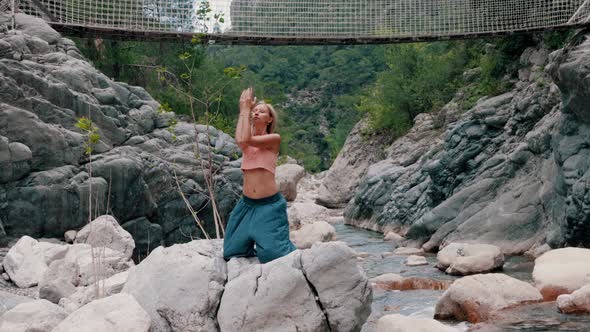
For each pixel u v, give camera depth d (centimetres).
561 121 1431
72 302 697
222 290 559
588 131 1355
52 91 1260
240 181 1485
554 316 805
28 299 729
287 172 2425
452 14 2091
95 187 1213
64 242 1160
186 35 1591
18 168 1136
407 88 3312
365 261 1500
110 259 915
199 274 560
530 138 1639
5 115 1153
